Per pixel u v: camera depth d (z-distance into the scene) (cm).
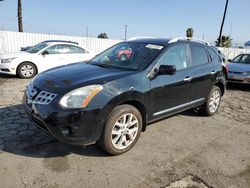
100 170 303
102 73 345
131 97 330
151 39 452
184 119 509
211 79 497
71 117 285
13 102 551
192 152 363
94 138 307
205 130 455
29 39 1472
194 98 464
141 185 278
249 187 285
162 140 399
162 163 327
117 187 272
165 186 279
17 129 403
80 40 1662
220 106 633
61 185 270
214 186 283
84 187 269
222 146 390
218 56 545
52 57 926
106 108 304
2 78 866
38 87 323
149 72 364
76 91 295
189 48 458
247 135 444
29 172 290
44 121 292
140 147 369
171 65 369
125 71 357
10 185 265
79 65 411
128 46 440
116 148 331
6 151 333
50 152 337
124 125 333
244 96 782
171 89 396
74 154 336
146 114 363
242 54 1046
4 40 1387
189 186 281
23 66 871
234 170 319
